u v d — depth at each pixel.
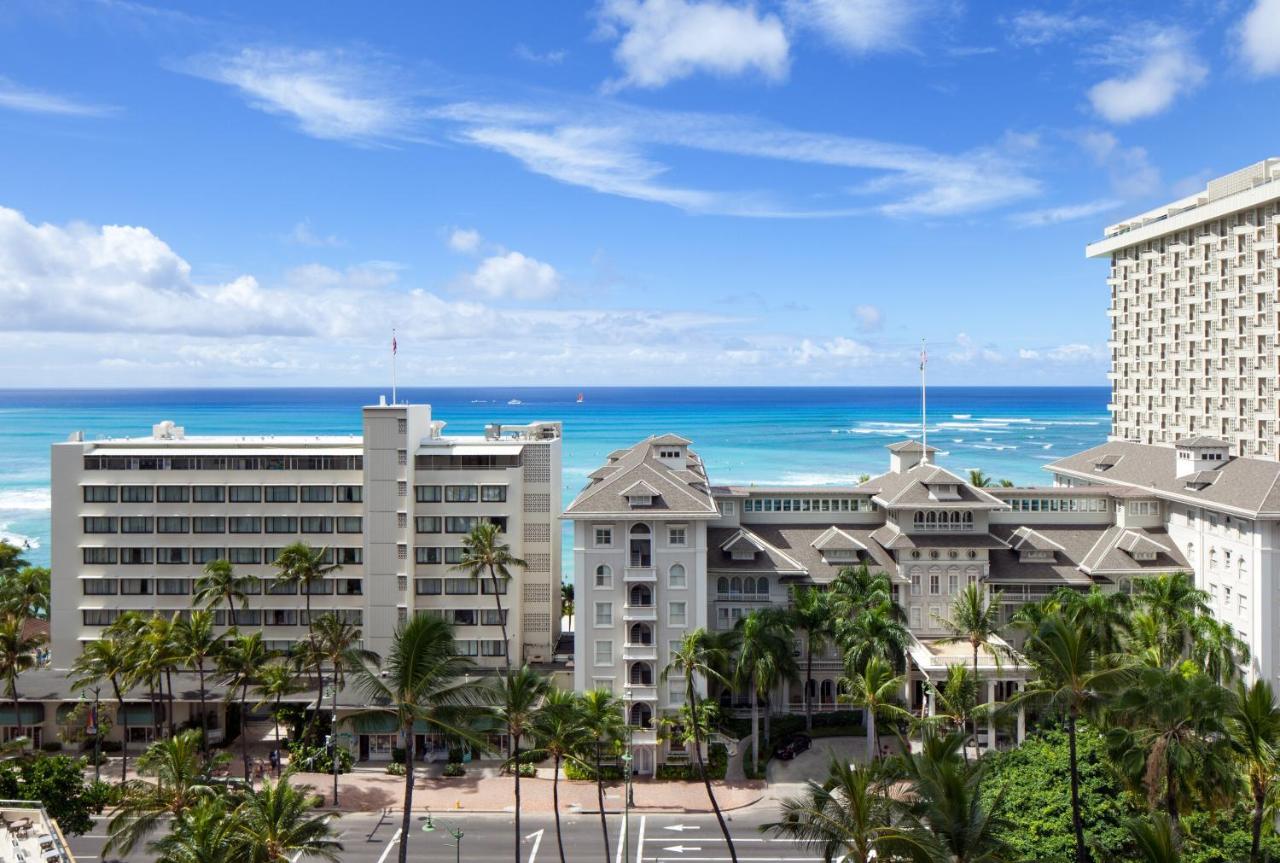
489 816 75.50
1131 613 79.56
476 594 94.69
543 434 107.44
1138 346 155.00
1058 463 126.12
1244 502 84.44
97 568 95.50
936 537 94.81
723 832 65.69
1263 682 49.56
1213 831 55.53
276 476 95.31
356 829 72.75
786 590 93.19
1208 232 133.12
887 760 49.50
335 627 82.38
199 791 56.62
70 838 70.94
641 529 87.00
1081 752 63.19
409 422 92.94
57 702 87.75
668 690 86.19
